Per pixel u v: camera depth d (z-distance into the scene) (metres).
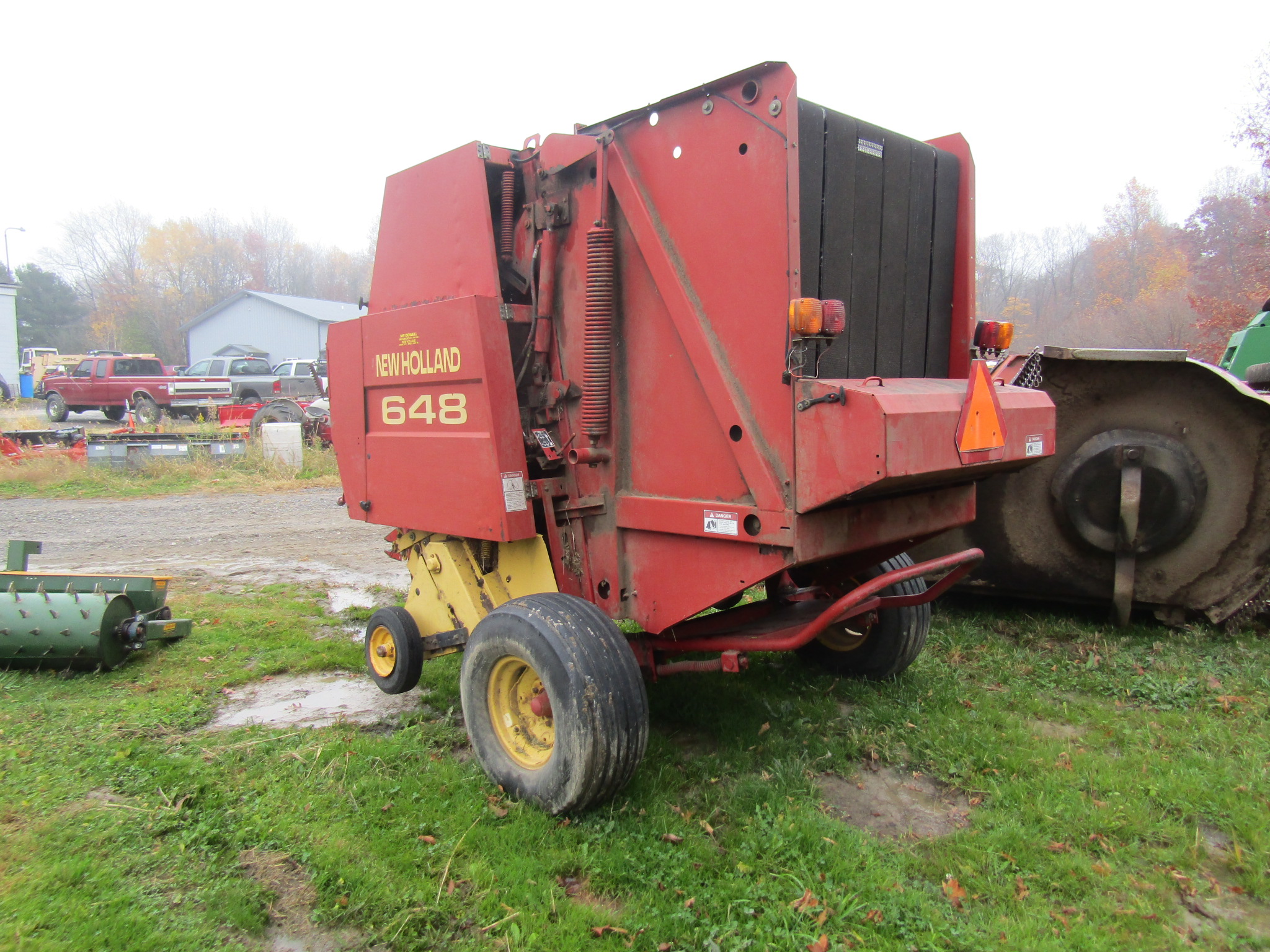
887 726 3.98
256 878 2.84
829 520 3.12
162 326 66.19
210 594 6.88
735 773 3.58
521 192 4.05
